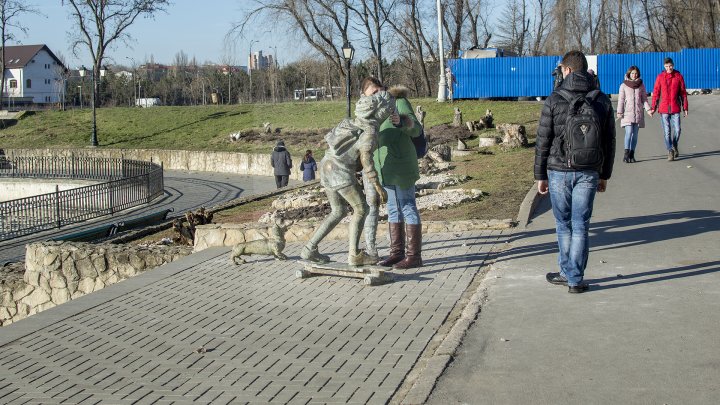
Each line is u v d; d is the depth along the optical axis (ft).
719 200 36.88
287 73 239.50
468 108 116.98
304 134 133.39
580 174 22.25
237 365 18.44
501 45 218.79
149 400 16.40
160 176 98.32
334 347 19.39
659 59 131.64
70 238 48.62
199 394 16.61
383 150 27.30
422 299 23.72
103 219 79.20
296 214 46.70
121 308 24.61
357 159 26.45
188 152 131.13
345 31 174.09
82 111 175.22
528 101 128.16
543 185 23.50
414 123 26.96
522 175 50.62
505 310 21.45
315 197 53.01
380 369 17.56
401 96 27.32
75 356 19.81
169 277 29.12
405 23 182.19
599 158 21.95
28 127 167.73
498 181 48.73
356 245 26.63
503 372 16.65
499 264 27.37
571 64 22.66
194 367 18.45
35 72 329.72
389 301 23.72
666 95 50.21
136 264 36.86
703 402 14.52
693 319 19.66
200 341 20.62
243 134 139.03
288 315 22.77
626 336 18.61
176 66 337.93
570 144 21.93
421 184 49.39
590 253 28.17
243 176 119.85
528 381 16.06
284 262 30.91
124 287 27.58
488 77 130.41
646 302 21.45
